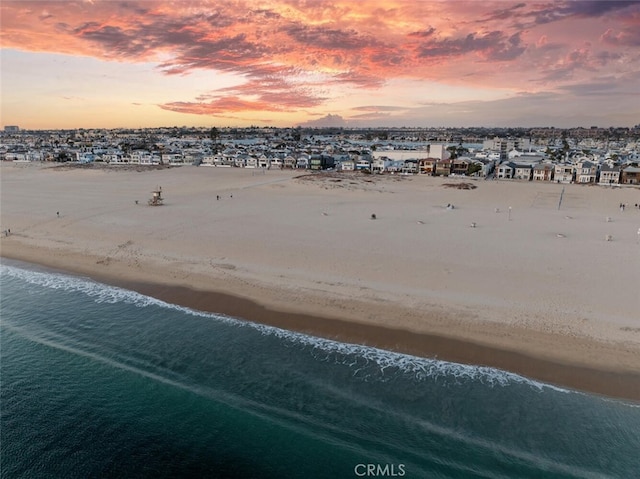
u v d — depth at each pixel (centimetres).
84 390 2334
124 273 3847
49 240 4872
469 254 4181
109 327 2939
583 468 1805
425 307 3041
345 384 2312
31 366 2542
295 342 2689
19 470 1877
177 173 12019
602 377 2273
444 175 11112
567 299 3114
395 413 2106
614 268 3750
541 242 4622
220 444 1962
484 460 1842
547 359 2428
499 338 2638
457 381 2306
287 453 1898
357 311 3017
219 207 6744
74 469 1875
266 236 4894
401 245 4509
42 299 3378
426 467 1809
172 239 4791
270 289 3403
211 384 2342
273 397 2230
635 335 2612
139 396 2272
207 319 3002
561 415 2067
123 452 1950
